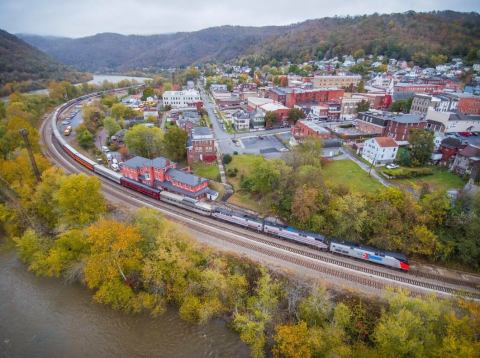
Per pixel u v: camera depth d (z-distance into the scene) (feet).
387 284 159.02
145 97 630.74
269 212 217.56
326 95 513.04
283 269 164.04
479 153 242.78
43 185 207.10
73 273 167.02
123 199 244.01
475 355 101.40
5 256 194.59
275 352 129.39
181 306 150.51
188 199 228.02
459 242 173.06
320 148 278.26
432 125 340.59
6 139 289.94
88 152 346.54
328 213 191.62
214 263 158.71
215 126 437.58
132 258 153.48
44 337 142.41
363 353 123.44
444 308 124.67
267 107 459.73
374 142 277.64
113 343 139.74
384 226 179.83
